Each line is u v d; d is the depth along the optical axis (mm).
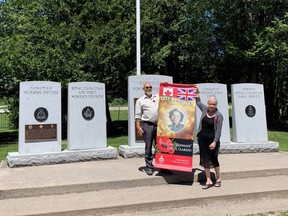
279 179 4855
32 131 5656
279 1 11219
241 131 6727
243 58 11781
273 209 3842
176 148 4648
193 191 4258
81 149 5961
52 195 4156
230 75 14438
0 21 10531
